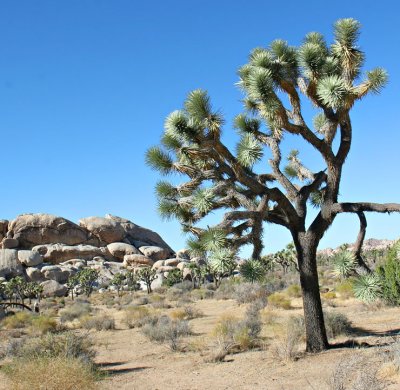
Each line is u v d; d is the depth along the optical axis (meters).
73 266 70.00
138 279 56.72
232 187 10.02
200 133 9.42
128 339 17.58
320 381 7.88
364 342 11.30
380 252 49.25
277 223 10.80
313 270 10.68
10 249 71.31
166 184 10.51
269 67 9.90
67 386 7.73
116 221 87.19
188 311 23.86
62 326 21.91
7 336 19.66
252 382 8.77
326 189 10.45
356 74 10.30
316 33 11.15
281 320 17.47
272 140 11.23
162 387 9.35
